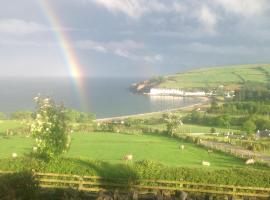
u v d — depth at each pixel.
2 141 103.88
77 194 37.47
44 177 44.78
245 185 44.44
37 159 51.09
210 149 102.56
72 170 46.12
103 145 104.81
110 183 43.25
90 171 45.56
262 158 91.00
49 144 51.84
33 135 53.84
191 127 161.62
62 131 54.03
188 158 88.81
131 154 90.12
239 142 118.38
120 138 120.31
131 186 43.00
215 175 45.62
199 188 43.31
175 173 45.44
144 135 129.50
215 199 39.09
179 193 39.41
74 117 159.00
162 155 91.75
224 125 167.38
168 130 134.25
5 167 47.38
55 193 36.72
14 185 30.94
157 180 43.69
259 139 129.00
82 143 107.25
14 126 133.12
